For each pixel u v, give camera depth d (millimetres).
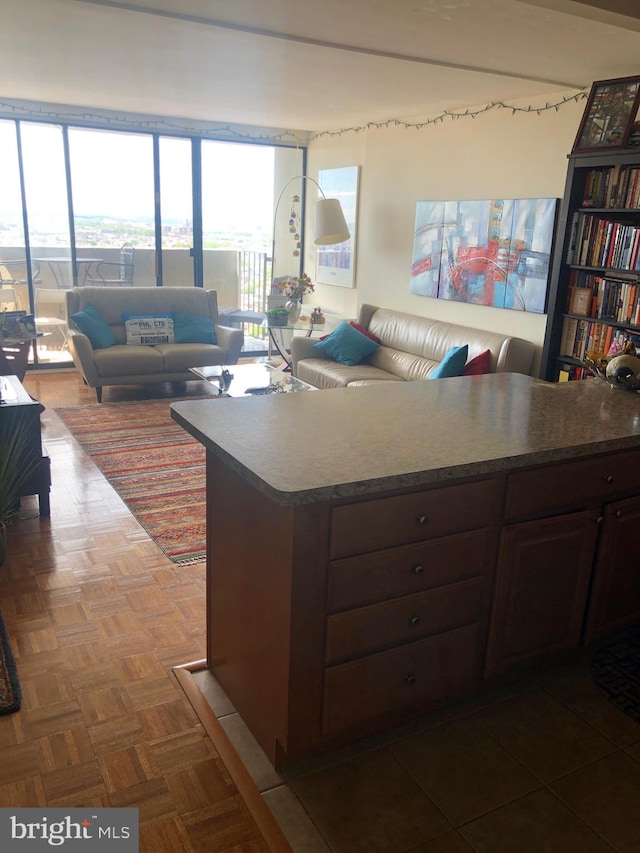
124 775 1826
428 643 1913
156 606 2658
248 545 1857
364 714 1868
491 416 2252
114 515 3502
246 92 4820
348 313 6867
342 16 2844
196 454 4465
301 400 2387
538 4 2355
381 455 1795
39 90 5098
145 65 4039
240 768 1861
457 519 1842
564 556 2092
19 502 3453
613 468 2119
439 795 1798
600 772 1897
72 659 2311
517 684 2262
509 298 4742
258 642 1862
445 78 3998
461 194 5137
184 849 1611
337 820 1708
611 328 3826
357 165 6438
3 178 6020
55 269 6438
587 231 3883
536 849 1647
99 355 5477
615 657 2416
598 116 3719
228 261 7281
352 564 1707
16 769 1836
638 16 2465
